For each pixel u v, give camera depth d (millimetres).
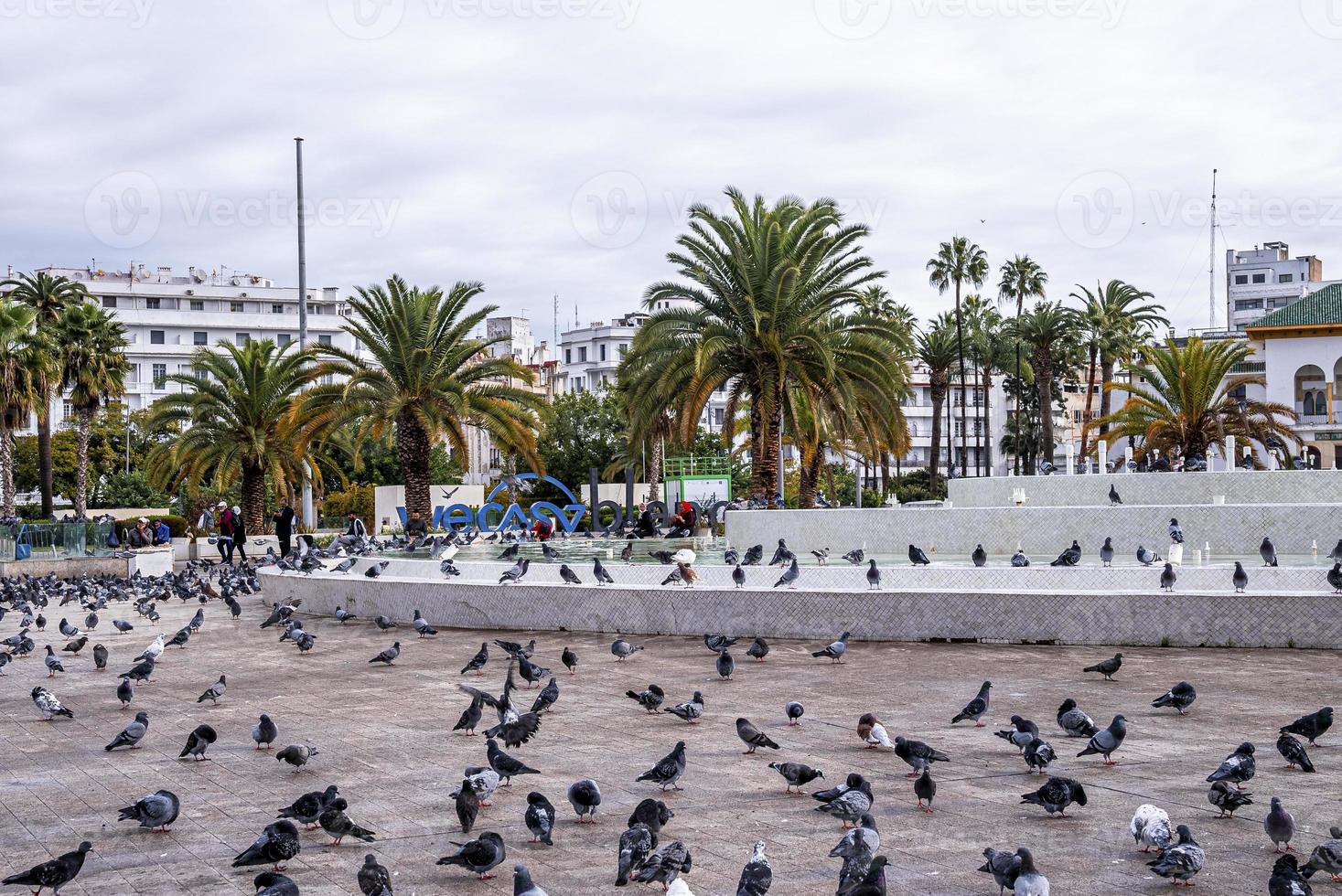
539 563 28703
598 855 10117
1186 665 18656
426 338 46375
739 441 102375
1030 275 95812
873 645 21516
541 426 50406
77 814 11945
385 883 8625
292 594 31438
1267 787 11641
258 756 14281
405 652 22891
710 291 41000
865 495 90000
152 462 60781
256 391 55656
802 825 10844
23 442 93188
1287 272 135750
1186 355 49656
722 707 16375
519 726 13508
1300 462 48906
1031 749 11789
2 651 22922
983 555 24562
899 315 93000
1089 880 9195
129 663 22922
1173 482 31344
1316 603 19688
